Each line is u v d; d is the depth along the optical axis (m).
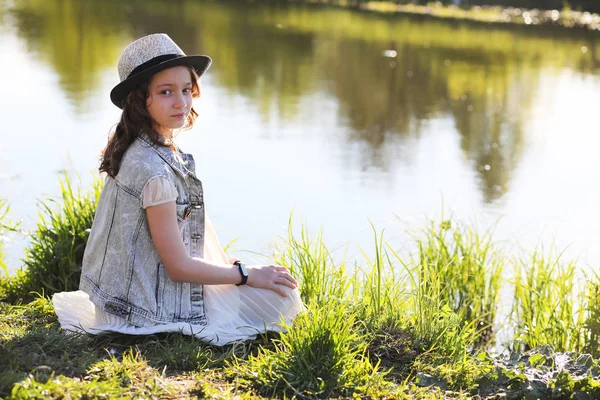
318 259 3.87
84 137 7.57
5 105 8.66
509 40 18.58
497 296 4.68
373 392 2.79
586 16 23.70
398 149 8.21
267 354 2.98
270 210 5.99
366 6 23.86
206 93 10.23
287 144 8.00
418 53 15.50
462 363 3.10
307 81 11.70
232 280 3.10
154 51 2.94
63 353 2.87
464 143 8.70
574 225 6.02
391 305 3.49
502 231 5.86
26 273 3.97
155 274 3.02
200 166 7.05
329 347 2.90
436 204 6.39
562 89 12.52
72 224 4.04
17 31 13.97
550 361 3.14
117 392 2.52
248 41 15.18
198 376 2.80
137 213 2.96
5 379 2.46
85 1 19.62
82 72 10.82
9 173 6.35
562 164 8.00
